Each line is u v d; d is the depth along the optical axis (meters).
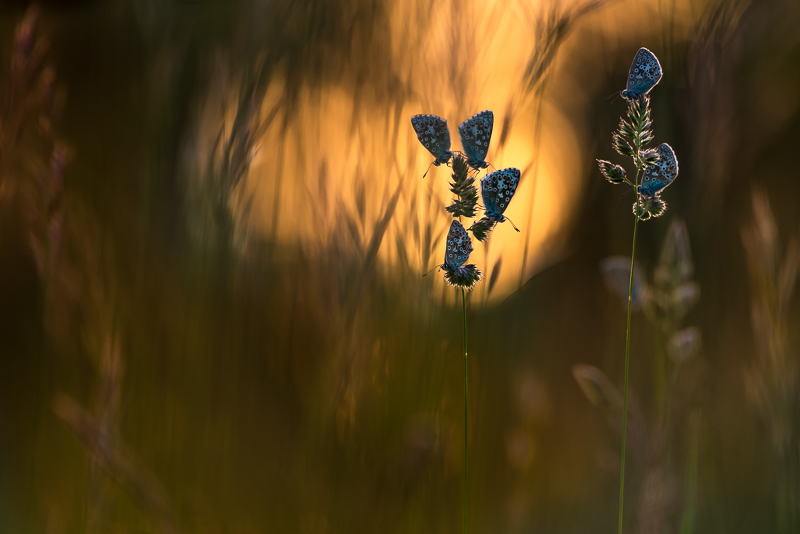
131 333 1.30
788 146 2.04
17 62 1.19
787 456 1.25
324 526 1.24
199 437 1.29
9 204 1.40
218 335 1.33
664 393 1.25
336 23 1.39
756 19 1.39
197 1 1.34
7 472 1.27
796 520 1.25
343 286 1.25
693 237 1.46
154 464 1.25
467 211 1.07
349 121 1.38
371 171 1.29
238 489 1.29
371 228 1.25
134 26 1.49
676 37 1.45
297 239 1.41
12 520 1.23
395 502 1.25
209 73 1.33
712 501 1.47
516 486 1.40
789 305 1.27
